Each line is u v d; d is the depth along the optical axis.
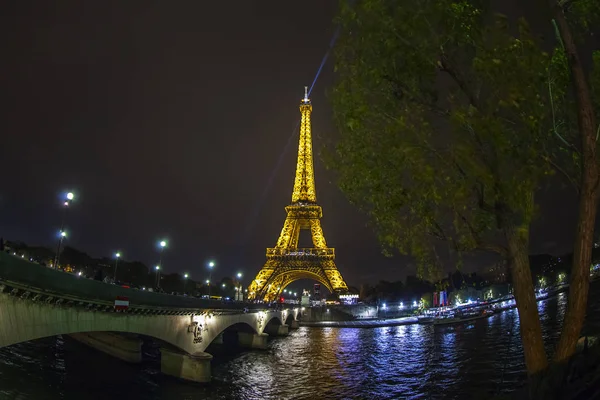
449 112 15.11
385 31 14.87
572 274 14.23
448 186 14.49
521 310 14.82
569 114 15.86
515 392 16.97
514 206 13.76
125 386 59.75
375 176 15.90
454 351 100.94
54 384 55.16
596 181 13.59
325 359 99.31
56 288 38.03
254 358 101.00
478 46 14.07
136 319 54.19
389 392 63.59
